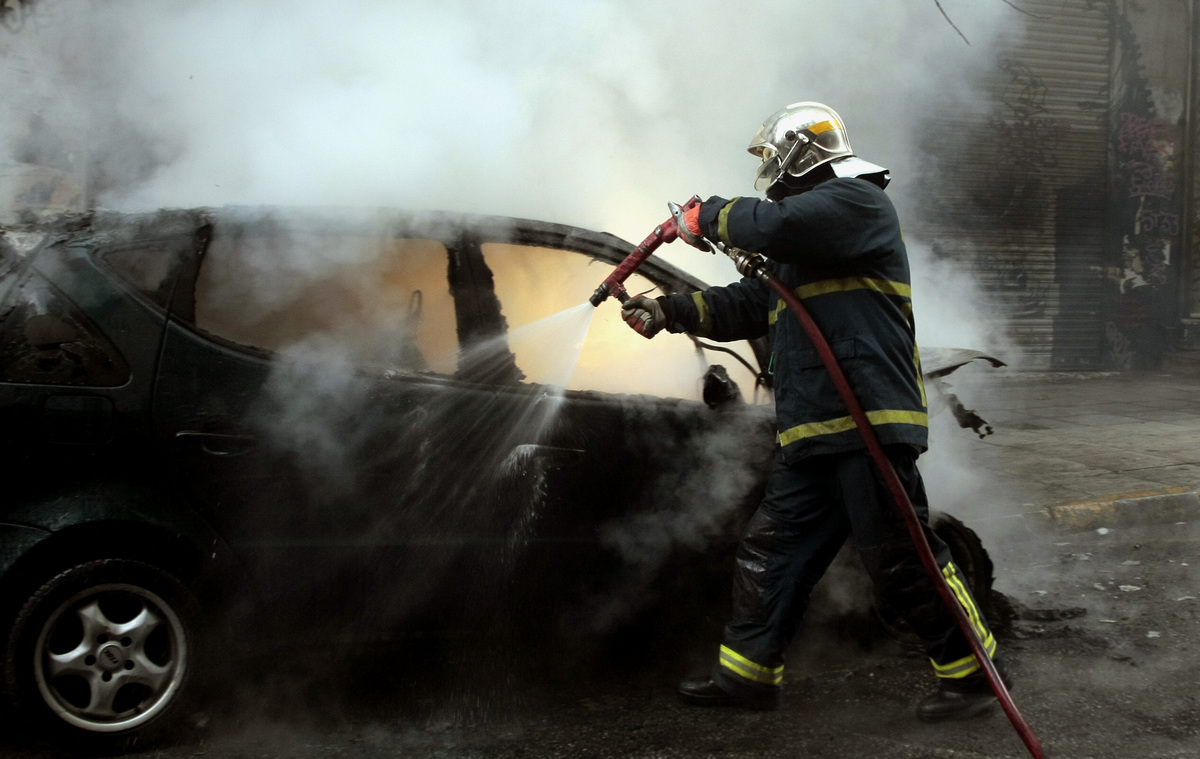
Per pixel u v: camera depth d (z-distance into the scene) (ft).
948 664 8.78
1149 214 31.55
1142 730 8.96
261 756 8.47
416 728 9.07
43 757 8.34
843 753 8.53
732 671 9.00
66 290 8.44
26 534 8.08
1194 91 31.45
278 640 8.87
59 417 8.21
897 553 8.43
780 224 8.04
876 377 8.29
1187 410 24.81
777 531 8.93
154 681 8.46
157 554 8.48
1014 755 8.49
